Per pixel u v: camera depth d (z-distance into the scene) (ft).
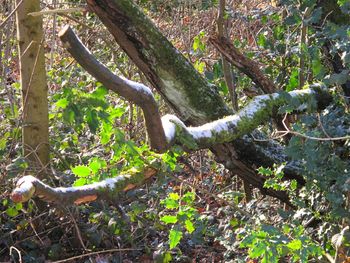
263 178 12.65
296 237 9.97
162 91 11.98
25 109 14.17
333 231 11.01
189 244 14.57
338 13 12.34
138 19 11.09
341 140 11.14
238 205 13.15
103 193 8.92
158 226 14.44
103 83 8.40
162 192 14.61
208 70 16.69
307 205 11.93
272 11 14.52
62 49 20.83
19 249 13.92
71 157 15.17
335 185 10.72
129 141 9.47
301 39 12.94
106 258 13.70
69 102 9.12
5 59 17.46
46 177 13.97
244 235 10.94
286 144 12.96
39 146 14.29
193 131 10.71
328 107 11.69
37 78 14.08
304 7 12.34
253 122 11.55
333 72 12.17
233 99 14.66
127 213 14.53
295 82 13.74
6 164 14.14
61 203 8.34
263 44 14.67
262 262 9.61
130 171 9.64
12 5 18.30
